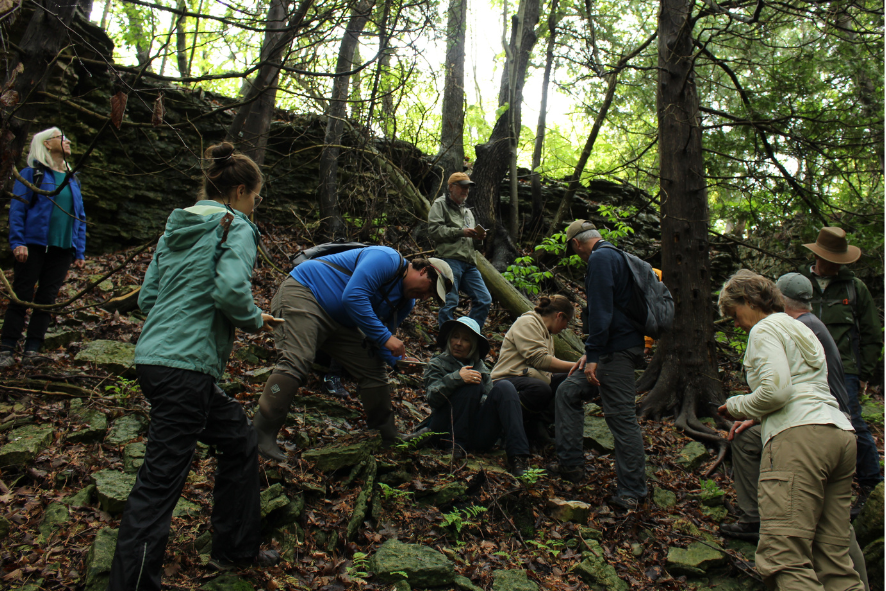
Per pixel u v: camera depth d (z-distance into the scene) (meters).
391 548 2.87
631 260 3.68
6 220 6.11
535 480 3.58
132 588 1.94
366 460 3.43
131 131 7.16
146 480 2.06
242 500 2.46
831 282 4.37
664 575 3.14
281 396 3.24
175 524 2.72
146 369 2.12
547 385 4.18
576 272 9.19
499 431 3.96
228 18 4.42
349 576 2.65
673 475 4.09
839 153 6.77
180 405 2.11
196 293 2.19
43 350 4.34
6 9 3.26
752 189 6.96
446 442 3.95
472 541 3.20
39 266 4.12
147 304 2.38
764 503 2.56
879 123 6.52
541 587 2.87
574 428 3.84
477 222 8.48
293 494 3.04
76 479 3.03
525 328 4.30
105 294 5.49
